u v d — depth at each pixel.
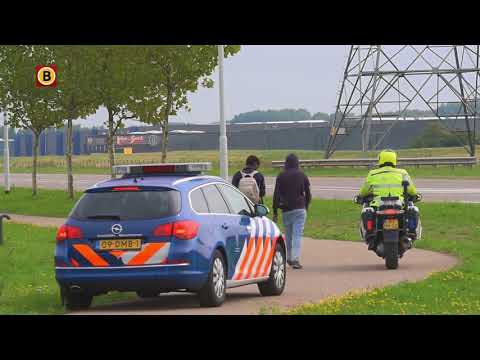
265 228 32.38
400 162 125.62
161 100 87.31
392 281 35.22
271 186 103.81
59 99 92.62
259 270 31.56
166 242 27.36
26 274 37.50
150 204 27.73
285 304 29.44
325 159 148.12
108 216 27.70
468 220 60.72
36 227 63.56
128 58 84.06
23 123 99.88
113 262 27.45
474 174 112.94
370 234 40.84
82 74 88.56
